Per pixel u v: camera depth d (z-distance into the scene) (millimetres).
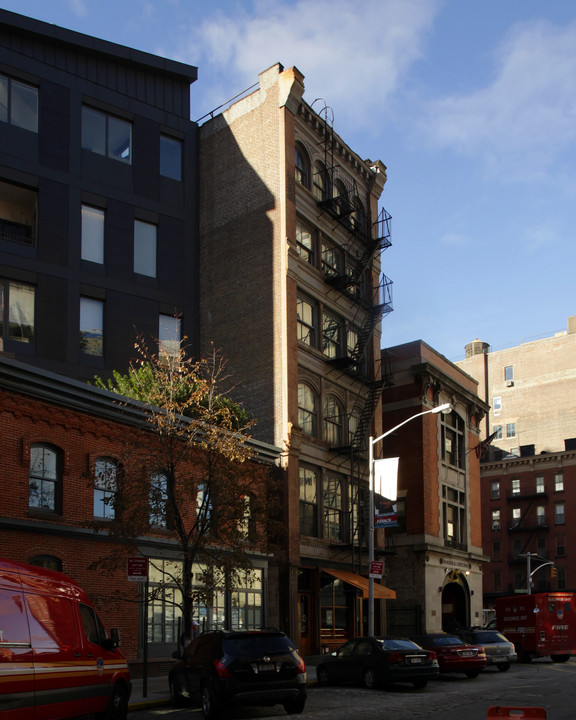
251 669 15094
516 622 33938
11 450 20188
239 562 20156
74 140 33375
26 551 20188
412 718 14562
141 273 34688
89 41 34562
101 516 22656
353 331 38719
